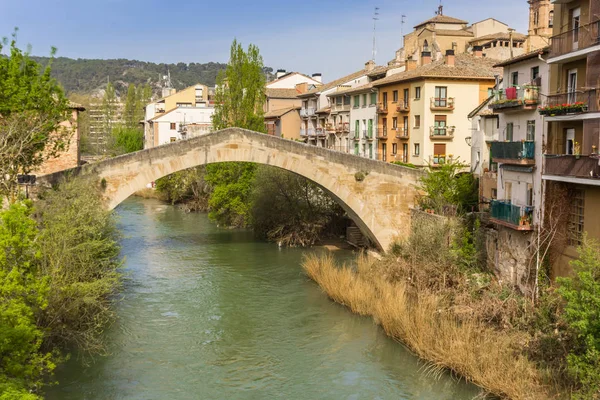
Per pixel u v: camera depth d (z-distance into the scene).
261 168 45.81
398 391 19.16
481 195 34.84
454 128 47.66
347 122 62.41
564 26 23.72
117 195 33.00
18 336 13.80
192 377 20.34
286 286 31.73
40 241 20.50
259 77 53.75
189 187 67.19
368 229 37.25
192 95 95.69
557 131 24.22
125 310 27.50
